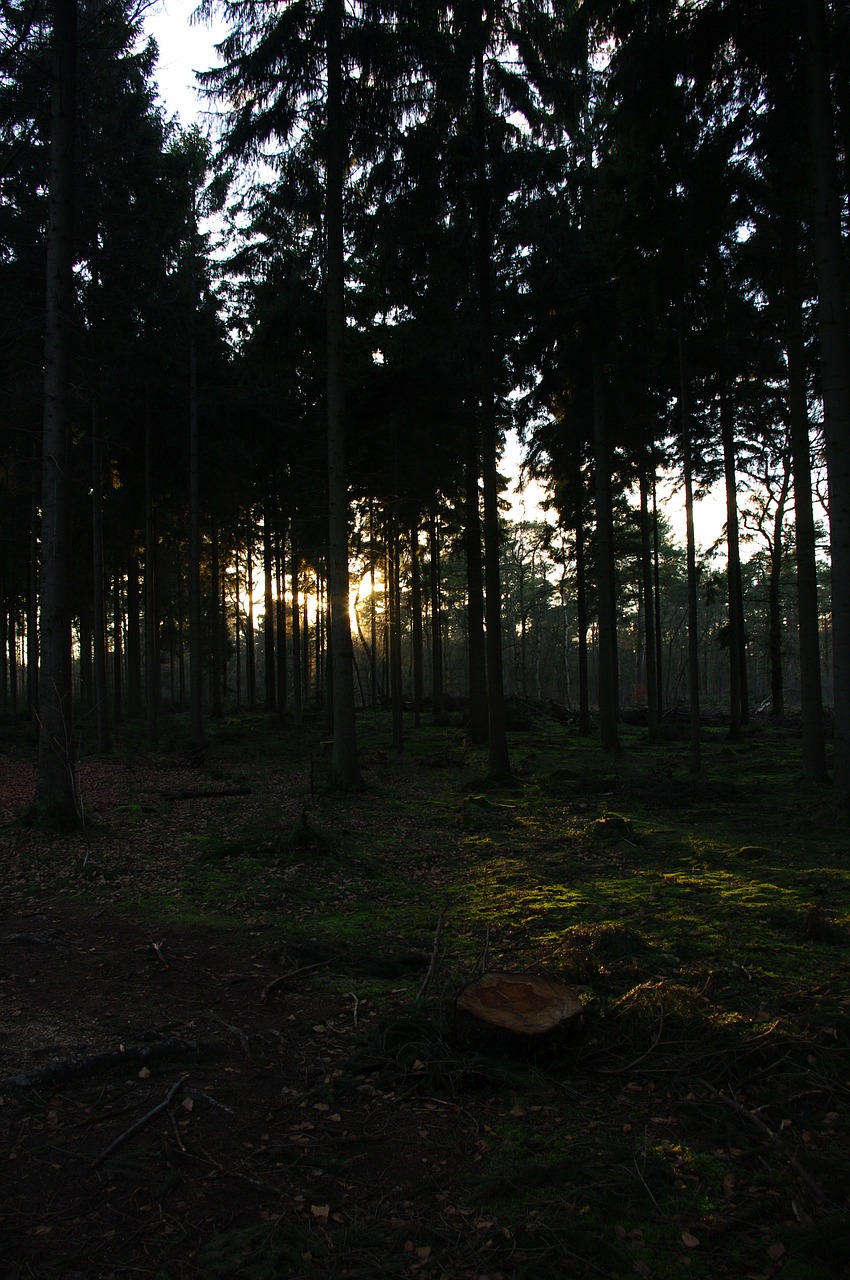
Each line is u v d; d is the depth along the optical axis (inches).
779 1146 122.6
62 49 414.9
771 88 417.7
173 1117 132.8
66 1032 165.5
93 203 590.2
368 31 498.3
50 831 394.6
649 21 414.0
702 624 2645.2
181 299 768.3
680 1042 155.3
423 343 685.3
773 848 366.0
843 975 195.2
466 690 2445.9
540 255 663.1
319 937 236.5
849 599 416.8
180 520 1116.5
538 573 2236.7
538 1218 107.7
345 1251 101.6
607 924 229.0
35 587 1144.8
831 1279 96.4
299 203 542.0
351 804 517.0
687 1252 101.7
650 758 790.5
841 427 408.8
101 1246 102.5
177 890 296.4
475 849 378.3
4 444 687.1
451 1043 158.2
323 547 884.0
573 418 833.5
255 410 912.3
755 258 539.2
